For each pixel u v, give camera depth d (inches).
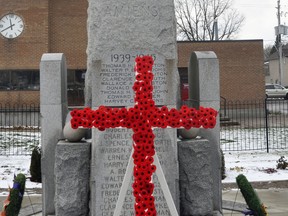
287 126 861.2
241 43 1136.2
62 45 1003.9
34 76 984.9
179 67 1084.5
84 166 215.9
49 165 241.4
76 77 1004.6
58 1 1005.2
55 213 221.5
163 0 221.9
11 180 400.8
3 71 981.8
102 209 208.2
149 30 219.6
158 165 145.1
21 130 784.9
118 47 217.8
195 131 228.7
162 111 142.9
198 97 255.4
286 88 1736.0
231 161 495.5
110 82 216.5
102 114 141.1
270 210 283.9
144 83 142.9
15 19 982.4
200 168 221.8
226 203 303.6
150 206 136.6
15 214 208.4
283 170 440.1
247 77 1136.8
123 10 219.3
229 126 861.2
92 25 220.8
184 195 221.9
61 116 243.6
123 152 209.5
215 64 254.1
